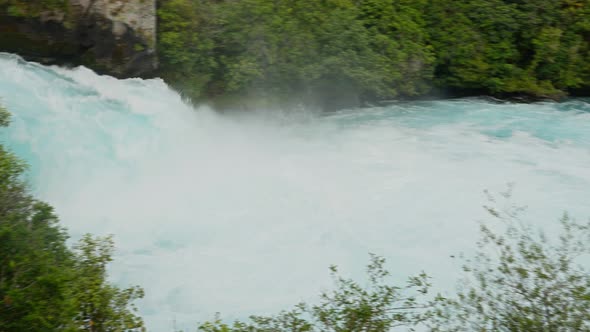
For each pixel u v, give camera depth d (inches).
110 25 622.8
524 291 303.0
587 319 285.1
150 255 469.7
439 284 439.2
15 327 253.9
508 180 581.3
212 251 477.4
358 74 737.0
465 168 607.5
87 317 292.8
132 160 586.2
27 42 605.3
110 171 571.5
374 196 553.6
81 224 499.8
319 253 476.4
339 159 631.2
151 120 613.6
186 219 516.1
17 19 591.5
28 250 291.1
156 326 399.2
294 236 496.7
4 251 283.7
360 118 743.7
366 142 671.8
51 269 280.8
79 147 562.3
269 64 715.4
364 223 511.8
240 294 432.5
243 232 501.4
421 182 577.6
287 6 739.4
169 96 652.1
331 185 574.6
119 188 562.9
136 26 634.8
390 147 658.8
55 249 332.5
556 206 534.0
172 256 469.1
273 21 715.4
